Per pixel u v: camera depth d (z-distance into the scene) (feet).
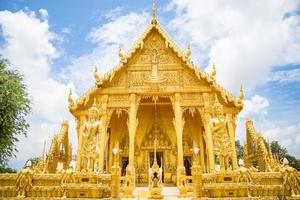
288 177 50.24
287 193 49.67
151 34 94.32
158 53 91.45
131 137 80.64
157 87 86.43
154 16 94.94
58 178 51.78
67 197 48.62
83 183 49.70
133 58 91.15
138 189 76.28
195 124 102.32
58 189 50.16
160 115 104.94
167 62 90.02
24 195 49.80
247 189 48.55
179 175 75.31
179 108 83.97
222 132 60.49
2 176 51.47
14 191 50.29
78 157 77.30
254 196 49.44
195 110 86.79
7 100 67.56
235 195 48.88
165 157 98.99
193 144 99.09
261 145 79.46
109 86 87.45
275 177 51.44
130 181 72.54
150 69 89.25
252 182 50.31
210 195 50.44
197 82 86.99
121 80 88.33
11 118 69.15
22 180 50.60
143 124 103.81
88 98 83.82
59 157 84.58
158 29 92.94
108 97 86.22
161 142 100.99
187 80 87.40
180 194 66.74
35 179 51.72
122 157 99.50
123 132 102.94
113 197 50.44
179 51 89.20
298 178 50.03
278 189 50.08
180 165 76.89
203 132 99.81
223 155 58.59
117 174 52.54
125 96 86.48
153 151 99.91
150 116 104.99
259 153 79.56
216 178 51.78
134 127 82.23
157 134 102.32
